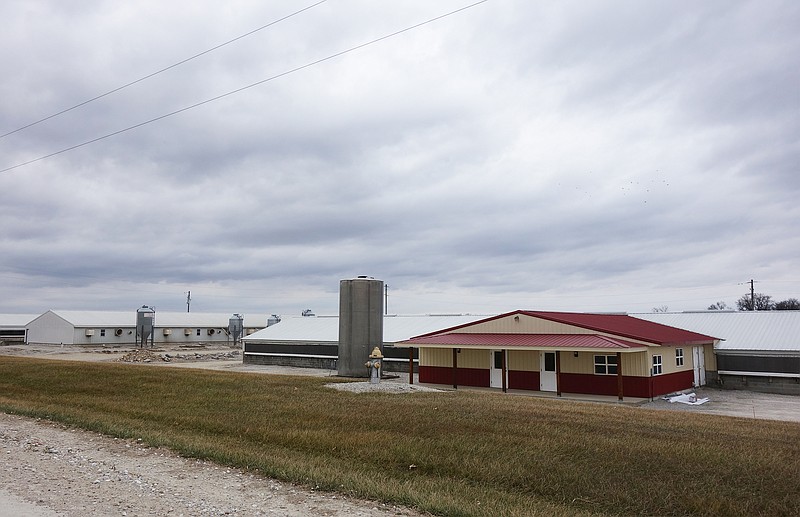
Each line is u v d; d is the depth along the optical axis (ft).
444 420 46.47
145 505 23.82
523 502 25.86
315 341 143.95
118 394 63.77
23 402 56.95
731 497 26.84
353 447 36.27
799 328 109.19
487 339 96.73
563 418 49.03
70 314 247.29
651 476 30.04
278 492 26.55
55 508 23.03
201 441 37.58
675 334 102.06
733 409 76.48
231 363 159.63
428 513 24.06
